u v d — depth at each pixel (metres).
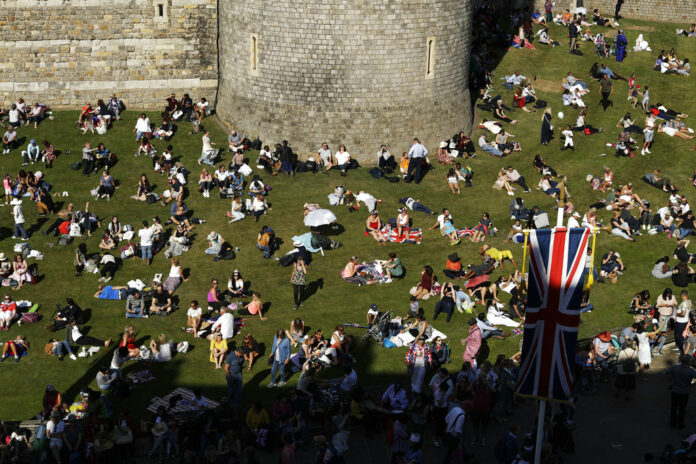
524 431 23.98
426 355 25.55
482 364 26.66
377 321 28.22
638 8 58.41
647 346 26.28
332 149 39.84
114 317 29.34
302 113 39.53
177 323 29.12
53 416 22.88
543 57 51.59
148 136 40.78
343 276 31.42
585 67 50.53
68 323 27.77
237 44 40.41
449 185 38.19
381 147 39.38
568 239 19.38
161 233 33.09
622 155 41.41
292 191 37.47
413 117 40.06
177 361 27.19
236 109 41.50
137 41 42.84
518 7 58.47
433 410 23.92
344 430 23.84
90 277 31.58
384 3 37.72
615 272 31.58
